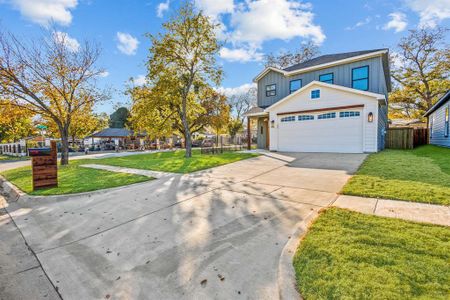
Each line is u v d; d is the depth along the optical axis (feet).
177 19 39.47
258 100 59.47
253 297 6.31
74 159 49.19
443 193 13.47
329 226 9.86
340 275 6.57
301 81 51.47
